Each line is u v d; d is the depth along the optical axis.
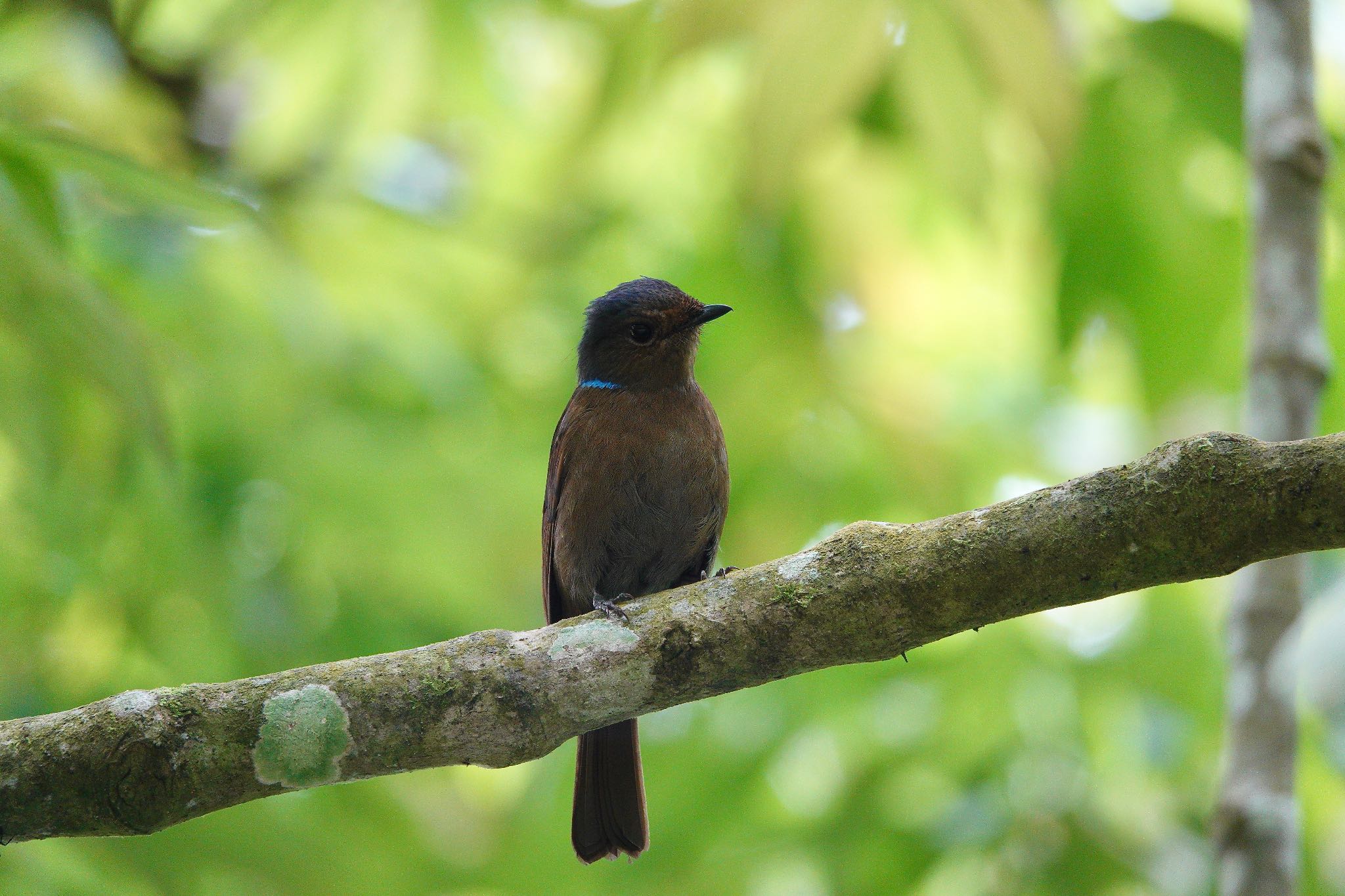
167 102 14.04
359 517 12.95
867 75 9.57
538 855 12.57
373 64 13.09
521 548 13.46
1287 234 8.94
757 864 11.95
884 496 13.52
